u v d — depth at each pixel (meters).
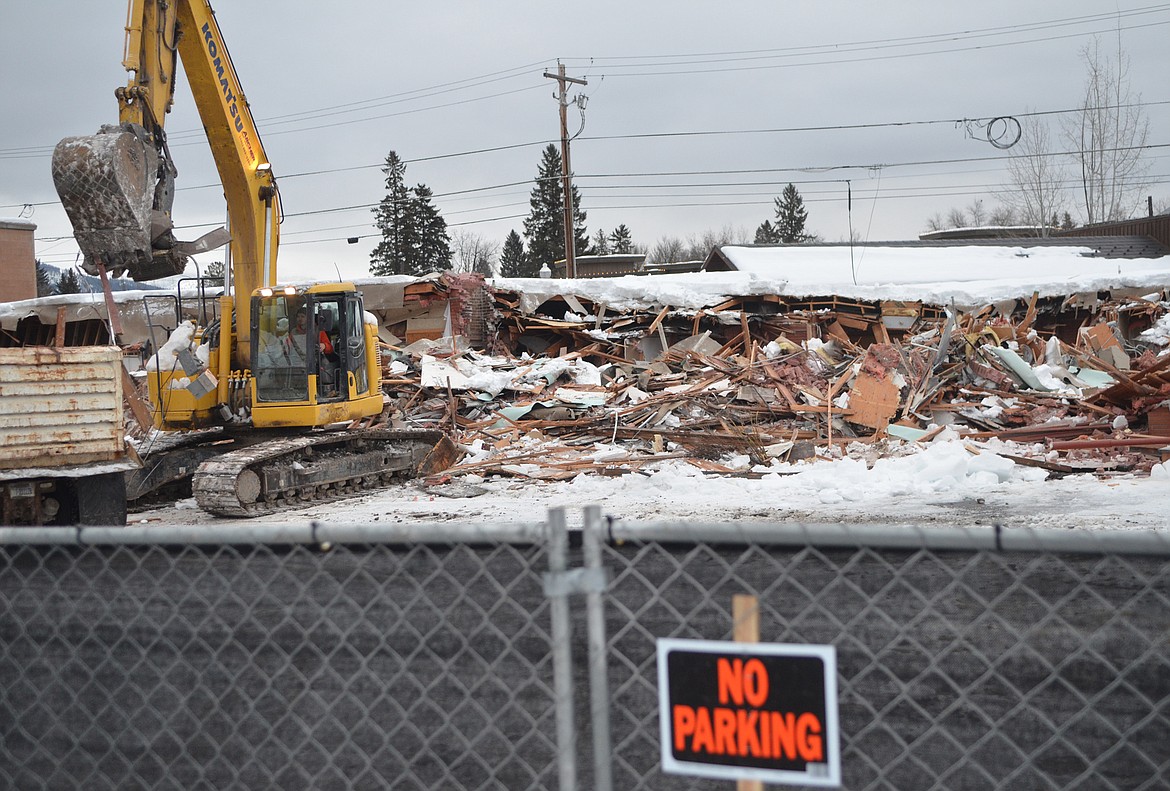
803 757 2.60
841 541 2.70
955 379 19.97
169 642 6.38
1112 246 42.47
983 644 5.95
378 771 4.66
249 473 13.98
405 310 25.88
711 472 16.06
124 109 12.54
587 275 52.59
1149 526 10.66
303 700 5.49
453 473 16.72
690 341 23.52
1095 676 5.40
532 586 7.38
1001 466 14.53
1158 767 4.41
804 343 22.98
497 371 21.84
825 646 2.57
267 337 15.05
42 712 5.50
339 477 15.56
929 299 26.23
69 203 11.79
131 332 28.91
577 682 5.59
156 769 4.80
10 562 4.43
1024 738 4.77
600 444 18.20
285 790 4.53
